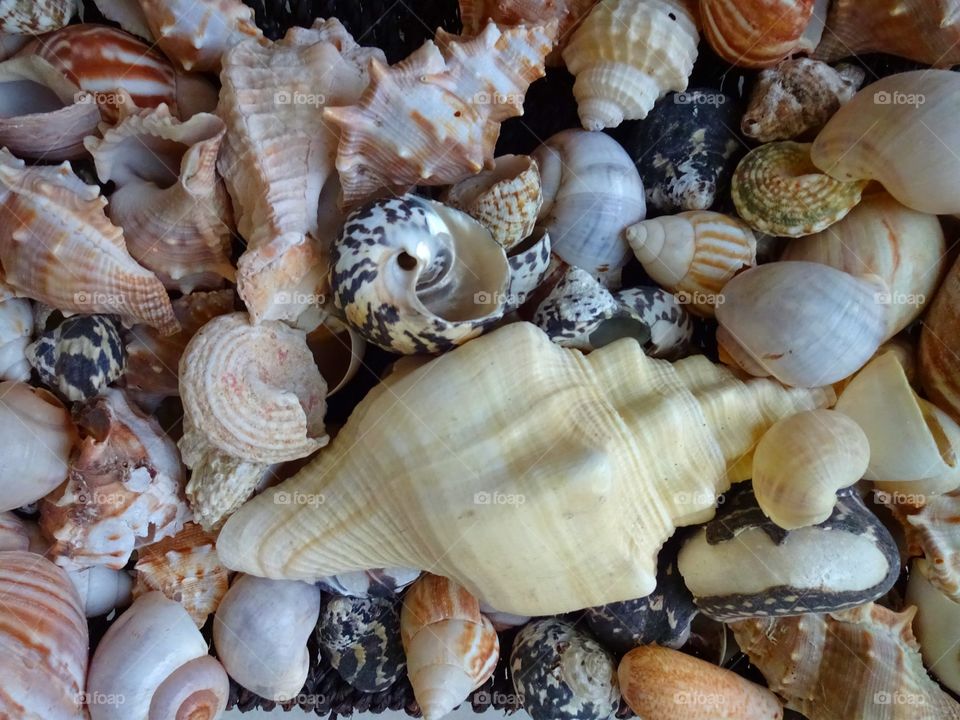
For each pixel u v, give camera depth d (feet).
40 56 0.53
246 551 0.62
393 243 0.54
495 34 0.53
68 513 0.57
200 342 0.55
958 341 0.61
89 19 0.58
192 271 0.58
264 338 0.57
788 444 0.57
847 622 0.65
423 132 0.53
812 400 0.63
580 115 0.63
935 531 0.65
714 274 0.62
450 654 0.64
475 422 0.57
